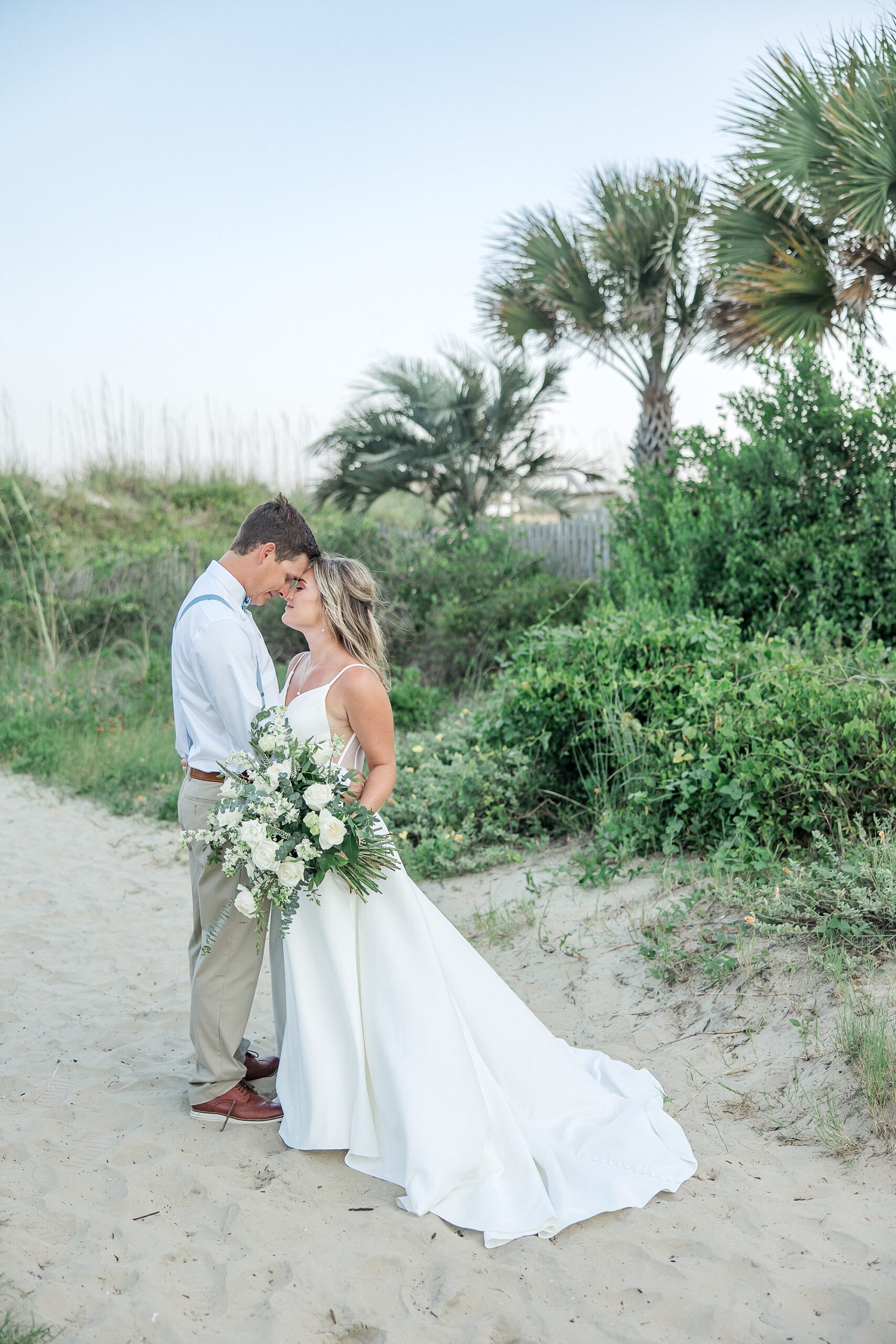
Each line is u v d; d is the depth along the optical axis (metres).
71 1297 2.18
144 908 5.26
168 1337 2.08
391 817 5.64
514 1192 2.57
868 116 7.06
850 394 7.16
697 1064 3.22
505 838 5.25
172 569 13.48
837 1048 3.04
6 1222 2.46
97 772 7.96
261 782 2.66
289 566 2.95
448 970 2.88
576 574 11.49
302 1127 2.77
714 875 4.12
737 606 7.09
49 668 10.95
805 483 7.16
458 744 6.11
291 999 2.82
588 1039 3.52
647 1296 2.20
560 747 5.54
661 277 9.70
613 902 4.34
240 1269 2.29
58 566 14.29
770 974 3.49
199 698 2.93
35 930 4.91
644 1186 2.59
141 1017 3.89
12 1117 3.03
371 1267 2.30
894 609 6.57
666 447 10.34
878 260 7.79
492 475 13.21
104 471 20.64
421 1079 2.64
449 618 9.58
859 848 3.85
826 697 4.56
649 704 5.16
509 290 10.66
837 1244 2.33
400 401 12.84
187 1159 2.77
